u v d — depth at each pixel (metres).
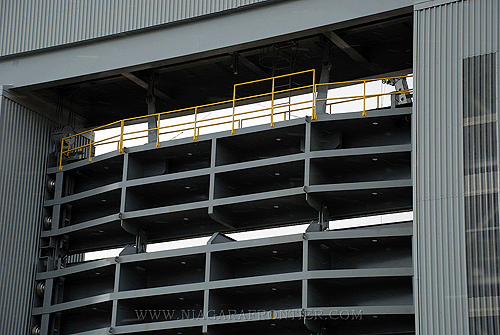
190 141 44.53
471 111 36.16
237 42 43.38
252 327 41.31
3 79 49.03
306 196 40.28
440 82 37.31
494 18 36.94
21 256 46.88
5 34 49.59
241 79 49.94
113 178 49.28
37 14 49.22
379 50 45.69
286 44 44.22
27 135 48.81
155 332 42.94
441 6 38.38
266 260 42.50
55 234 47.91
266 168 42.69
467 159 35.59
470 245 34.28
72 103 51.50
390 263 39.72
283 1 42.81
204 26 44.53
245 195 41.84
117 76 48.41
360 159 41.31
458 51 37.34
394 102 41.34
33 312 46.69
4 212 46.38
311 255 39.25
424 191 36.03
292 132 42.78
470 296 33.62
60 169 49.22
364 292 39.75
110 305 44.66
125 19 46.47
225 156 44.22
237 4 43.62
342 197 41.09
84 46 47.72
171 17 45.22
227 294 41.94
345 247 40.66
